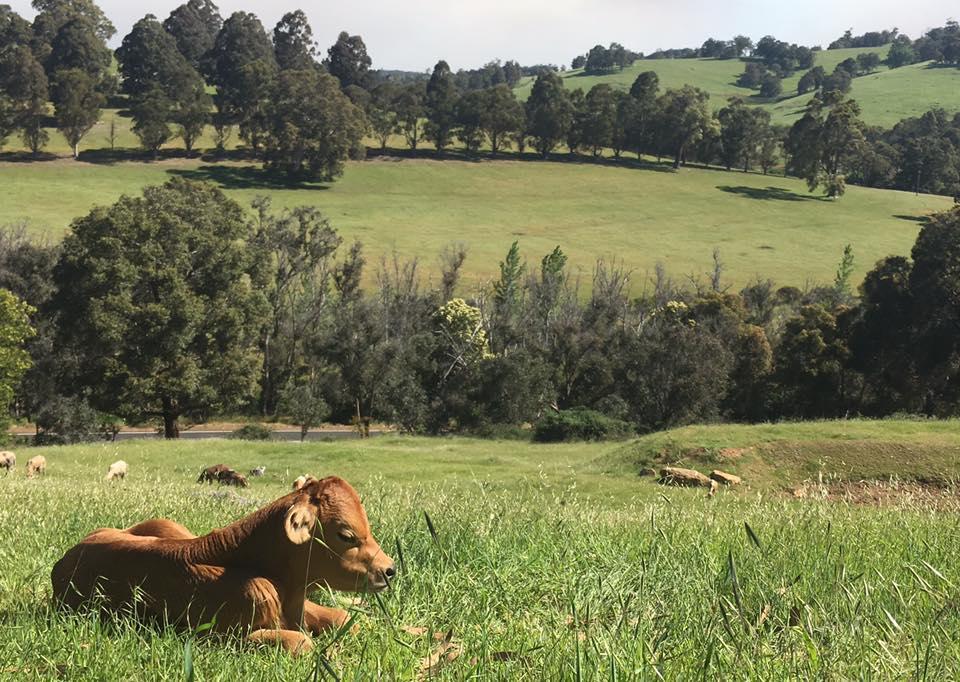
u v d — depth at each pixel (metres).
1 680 3.82
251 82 163.25
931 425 27.91
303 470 30.66
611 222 139.00
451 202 145.00
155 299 51.12
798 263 118.50
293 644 4.34
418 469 30.11
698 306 67.25
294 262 75.56
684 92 179.50
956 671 3.83
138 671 3.90
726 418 57.88
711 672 3.76
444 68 193.00
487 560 5.88
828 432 27.61
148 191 54.06
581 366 59.16
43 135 145.38
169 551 4.79
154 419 61.38
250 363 53.75
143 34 186.38
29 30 188.38
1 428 45.28
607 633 4.17
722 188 164.50
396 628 4.32
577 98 179.38
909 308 54.31
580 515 8.94
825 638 4.11
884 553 6.56
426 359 59.75
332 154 146.50
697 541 6.65
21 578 5.71
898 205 158.25
